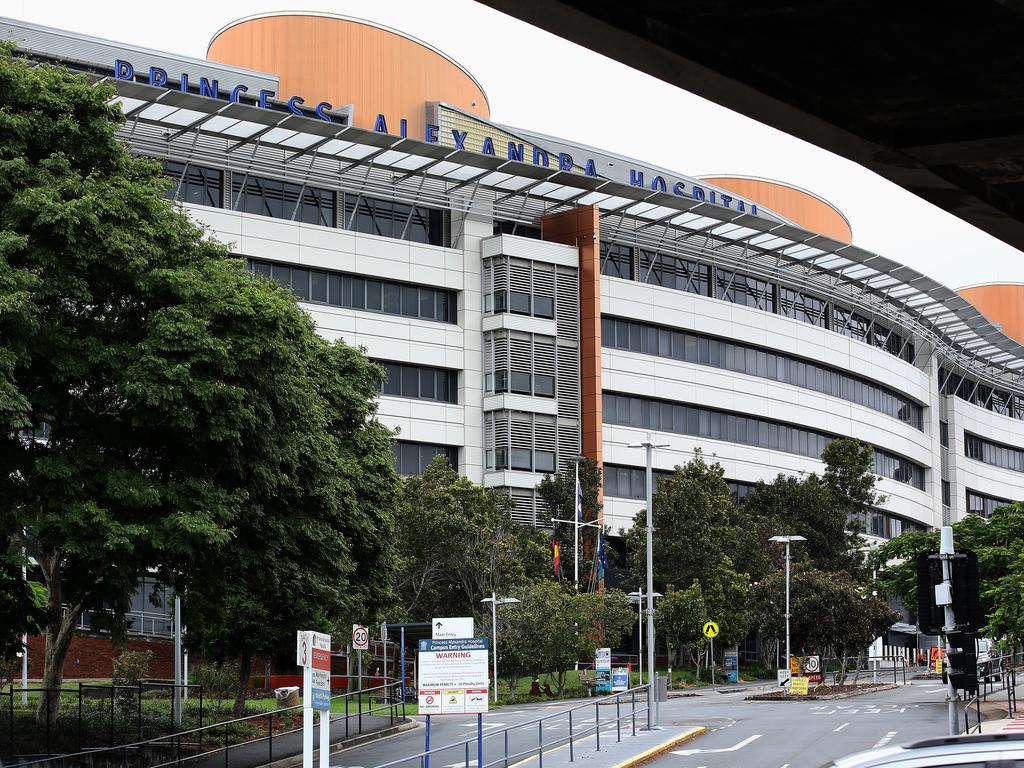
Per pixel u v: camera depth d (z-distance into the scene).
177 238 30.42
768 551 83.19
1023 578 43.69
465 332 82.62
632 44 6.89
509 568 66.19
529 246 84.06
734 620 75.31
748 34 7.33
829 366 102.88
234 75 79.12
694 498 79.44
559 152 92.19
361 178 79.44
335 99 83.94
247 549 32.97
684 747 36.47
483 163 77.69
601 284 87.94
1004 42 7.52
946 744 8.06
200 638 40.12
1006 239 9.94
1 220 27.83
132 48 75.62
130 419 29.06
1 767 25.75
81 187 28.55
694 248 93.56
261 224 75.56
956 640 16.66
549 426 83.88
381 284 80.25
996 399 134.75
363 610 44.66
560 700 60.91
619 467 88.88
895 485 109.38
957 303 103.94
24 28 72.06
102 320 29.92
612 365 88.06
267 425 30.47
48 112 29.66
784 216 117.50
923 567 17.00
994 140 8.41
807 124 8.16
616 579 83.38
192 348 28.16
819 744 36.31
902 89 8.05
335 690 59.44
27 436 32.41
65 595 31.47
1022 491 134.38
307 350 38.19
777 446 98.12
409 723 44.38
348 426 44.78
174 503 28.70
